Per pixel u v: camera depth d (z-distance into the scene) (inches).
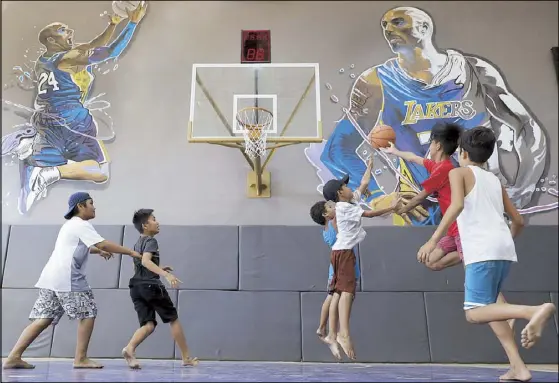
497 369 102.6
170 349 130.3
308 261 138.9
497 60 160.1
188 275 137.1
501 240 66.9
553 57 161.2
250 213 145.1
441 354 131.4
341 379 71.3
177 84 157.9
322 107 154.3
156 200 146.5
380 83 156.7
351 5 165.5
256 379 70.3
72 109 154.3
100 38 162.2
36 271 137.4
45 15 164.2
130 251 96.1
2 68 157.5
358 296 135.9
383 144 138.9
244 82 147.1
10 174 147.9
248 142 132.4
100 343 130.7
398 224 143.9
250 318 133.9
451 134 96.0
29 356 128.9
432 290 136.9
